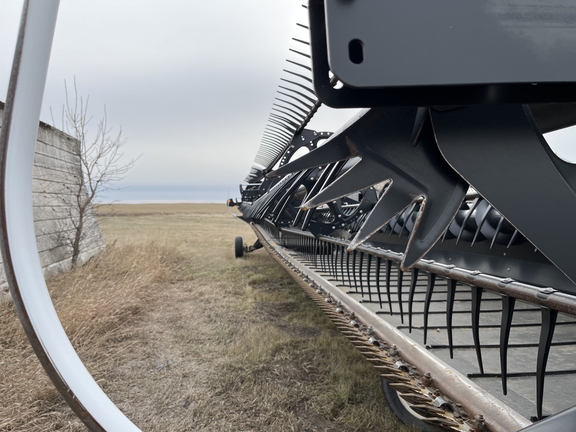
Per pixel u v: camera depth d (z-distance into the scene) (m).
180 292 6.39
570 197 0.80
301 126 4.43
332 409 2.82
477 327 1.56
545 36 0.55
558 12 0.55
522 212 0.79
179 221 30.09
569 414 0.78
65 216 7.73
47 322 0.63
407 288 3.48
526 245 2.94
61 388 0.63
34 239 0.64
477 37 0.54
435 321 2.51
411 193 1.00
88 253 8.61
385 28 0.52
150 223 26.67
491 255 3.32
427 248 0.99
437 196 0.98
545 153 0.80
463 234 3.63
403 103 0.64
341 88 0.62
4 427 2.53
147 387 3.17
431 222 0.99
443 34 0.53
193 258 10.26
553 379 1.68
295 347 3.96
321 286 3.69
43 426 2.59
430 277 1.90
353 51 0.52
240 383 3.22
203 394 3.05
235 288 6.68
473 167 0.79
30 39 0.62
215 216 40.59
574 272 0.80
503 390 1.46
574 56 0.55
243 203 9.07
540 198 0.80
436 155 0.98
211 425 2.67
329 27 0.51
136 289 5.55
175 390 3.12
